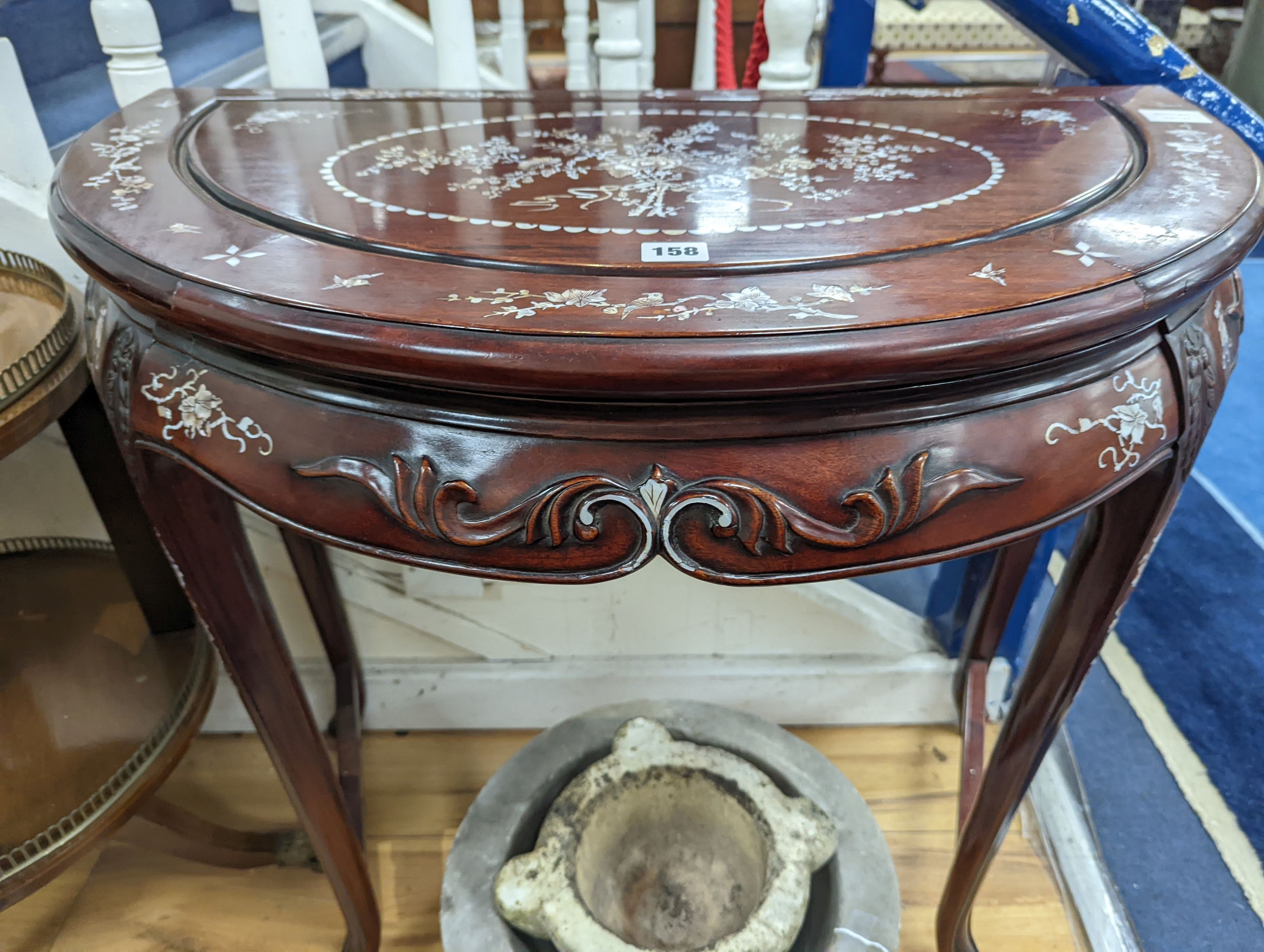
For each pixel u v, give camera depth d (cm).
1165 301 33
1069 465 36
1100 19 65
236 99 62
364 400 34
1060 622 51
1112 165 46
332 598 84
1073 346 32
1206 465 145
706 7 107
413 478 34
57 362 53
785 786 78
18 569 79
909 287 33
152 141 51
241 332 32
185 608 72
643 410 32
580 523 34
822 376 29
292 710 53
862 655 95
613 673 95
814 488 33
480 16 127
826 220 40
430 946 79
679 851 79
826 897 71
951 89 67
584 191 45
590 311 31
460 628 93
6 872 54
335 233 38
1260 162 47
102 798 59
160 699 67
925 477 34
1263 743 97
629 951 62
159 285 34
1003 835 61
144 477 42
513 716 98
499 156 51
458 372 30
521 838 75
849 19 77
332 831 61
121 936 79
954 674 93
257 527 83
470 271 35
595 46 82
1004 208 41
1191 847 86
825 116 60
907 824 88
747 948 62
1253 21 174
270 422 36
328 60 97
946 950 71
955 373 31
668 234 39
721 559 35
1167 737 97
